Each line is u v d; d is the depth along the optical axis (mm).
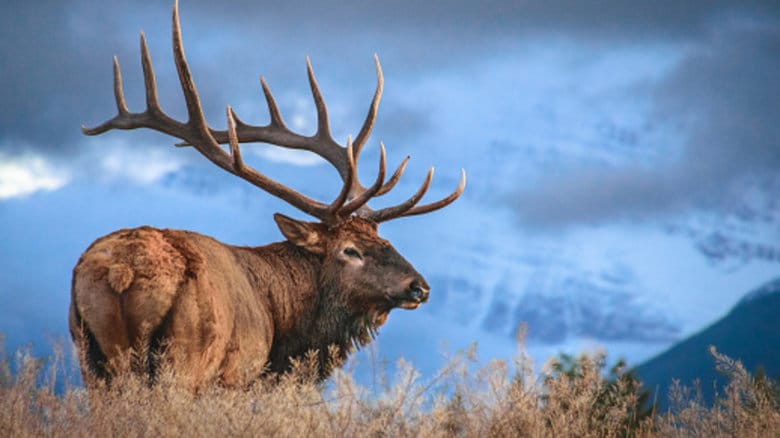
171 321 30562
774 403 31312
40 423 27109
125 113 40094
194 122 39375
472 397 28469
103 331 29938
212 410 27141
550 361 29469
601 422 29844
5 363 27891
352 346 38219
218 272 33094
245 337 33719
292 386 28703
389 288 37594
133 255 30484
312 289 37594
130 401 27750
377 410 27672
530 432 27734
